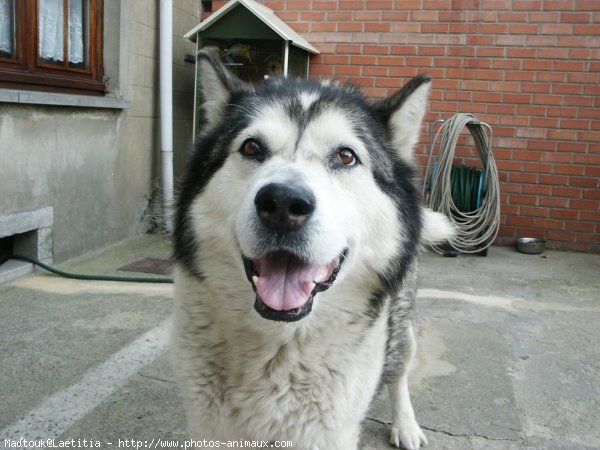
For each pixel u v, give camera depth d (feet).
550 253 5.76
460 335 3.53
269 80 2.20
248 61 5.58
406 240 2.04
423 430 2.49
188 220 1.92
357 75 6.01
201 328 1.84
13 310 3.52
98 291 3.93
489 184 5.36
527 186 5.86
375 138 2.02
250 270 1.71
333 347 1.81
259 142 1.83
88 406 2.52
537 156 5.79
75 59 4.75
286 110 1.90
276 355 1.77
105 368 2.87
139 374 2.83
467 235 5.41
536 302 4.20
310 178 1.66
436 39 5.79
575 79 5.58
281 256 1.71
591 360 3.22
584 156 5.68
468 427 2.53
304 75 5.97
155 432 2.36
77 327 3.33
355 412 1.86
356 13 5.91
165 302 3.77
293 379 1.79
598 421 2.59
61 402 2.54
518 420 2.58
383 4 5.84
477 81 5.77
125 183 5.26
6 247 4.35
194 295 1.87
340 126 1.86
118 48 5.04
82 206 4.69
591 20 5.45
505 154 5.85
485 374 3.02
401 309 2.29
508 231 5.98
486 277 4.84
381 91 5.98
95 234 4.90
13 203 3.98
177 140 5.96
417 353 3.25
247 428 1.84
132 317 3.51
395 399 2.49
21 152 4.00
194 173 2.02
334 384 1.81
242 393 1.80
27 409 2.47
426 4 5.74
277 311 1.63
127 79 5.11
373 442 2.45
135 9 5.09
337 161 1.85
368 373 1.89
